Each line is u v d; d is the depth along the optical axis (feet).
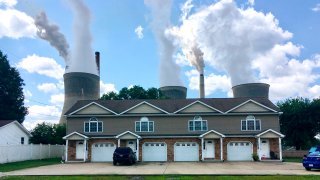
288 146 195.72
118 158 110.63
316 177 71.36
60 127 179.63
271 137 129.08
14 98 191.72
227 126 134.21
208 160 129.70
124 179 70.64
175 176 74.13
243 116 134.82
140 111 136.67
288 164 112.47
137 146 130.72
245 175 75.20
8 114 187.01
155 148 132.87
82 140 133.28
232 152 131.13
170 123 135.33
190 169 92.68
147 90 216.74
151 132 134.82
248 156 130.62
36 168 96.89
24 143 154.51
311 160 87.04
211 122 134.92
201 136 128.77
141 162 125.70
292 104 181.06
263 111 134.62
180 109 135.44
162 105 141.28
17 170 89.71
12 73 194.49
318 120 174.40
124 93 213.46
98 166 106.32
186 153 131.95
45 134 176.45
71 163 123.24
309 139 175.83
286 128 178.70
